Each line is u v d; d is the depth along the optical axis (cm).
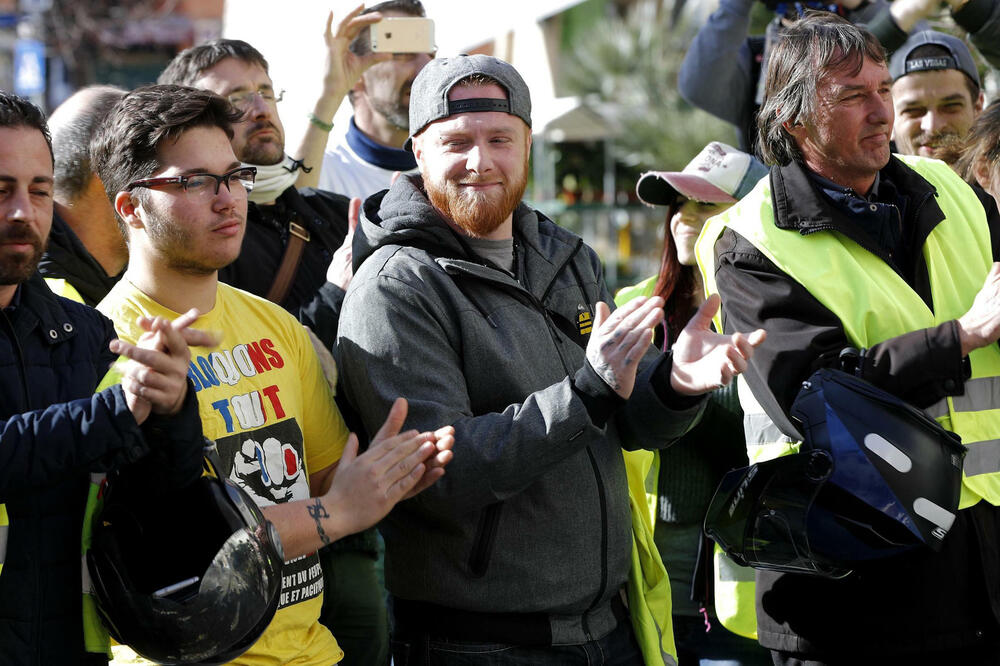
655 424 261
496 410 260
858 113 277
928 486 253
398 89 420
